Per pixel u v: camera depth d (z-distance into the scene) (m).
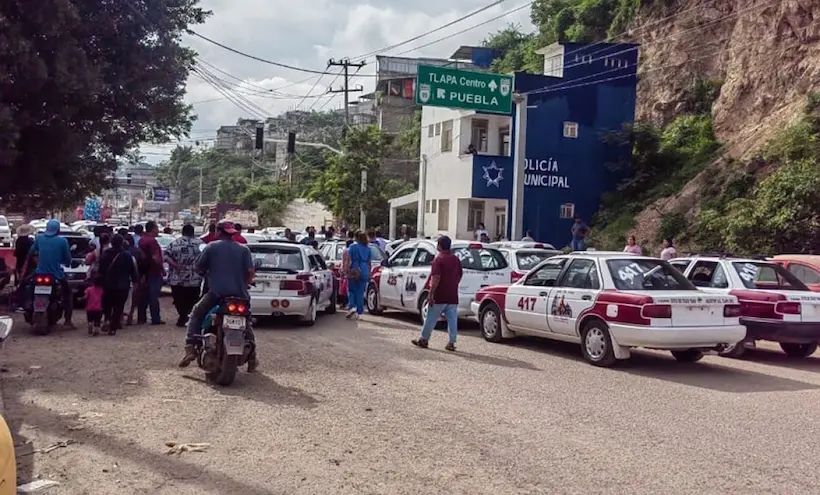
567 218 36.59
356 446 6.59
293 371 9.89
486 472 5.99
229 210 69.69
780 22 33.03
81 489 5.42
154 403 7.93
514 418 7.73
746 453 6.74
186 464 6.00
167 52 17.56
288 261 14.65
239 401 8.12
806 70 31.06
